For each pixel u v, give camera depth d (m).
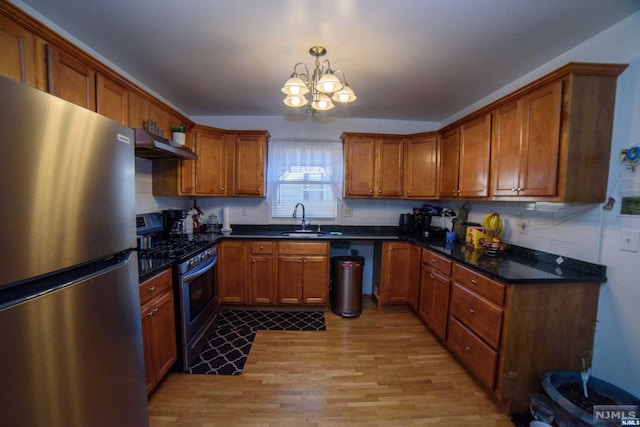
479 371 1.79
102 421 0.99
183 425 1.51
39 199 0.74
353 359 2.15
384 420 1.56
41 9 1.45
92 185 0.92
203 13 1.49
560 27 1.58
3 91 0.64
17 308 0.69
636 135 1.43
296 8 1.44
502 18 1.50
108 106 1.71
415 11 1.45
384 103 2.89
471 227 2.56
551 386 1.40
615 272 1.52
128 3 1.41
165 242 2.48
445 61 1.99
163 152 2.21
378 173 3.28
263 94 2.70
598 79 1.51
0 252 0.65
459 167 2.66
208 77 2.31
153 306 1.65
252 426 1.50
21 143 0.69
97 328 0.96
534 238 2.06
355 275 2.92
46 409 0.78
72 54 1.42
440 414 1.61
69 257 0.83
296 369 2.02
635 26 1.45
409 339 2.48
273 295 3.00
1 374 0.67
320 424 1.53
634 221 1.43
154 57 1.98
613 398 1.37
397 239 3.00
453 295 2.15
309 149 3.40
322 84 1.51
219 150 3.08
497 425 1.55
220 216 3.54
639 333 1.41
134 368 1.18
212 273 2.60
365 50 1.85
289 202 3.56
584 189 1.55
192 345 2.07
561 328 1.58
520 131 1.86
